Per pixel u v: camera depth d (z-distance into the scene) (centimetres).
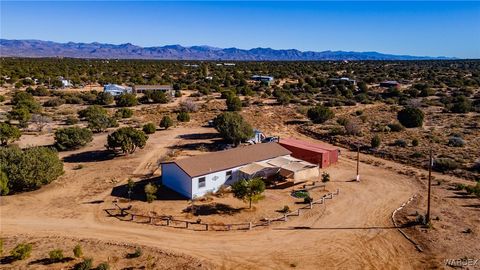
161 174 4216
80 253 2681
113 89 11012
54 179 4116
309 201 3756
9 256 2717
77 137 5547
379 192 4109
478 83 13750
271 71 19900
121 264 2659
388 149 5731
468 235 3120
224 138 6144
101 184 4216
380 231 3216
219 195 3928
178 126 7331
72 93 10900
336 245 2983
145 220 3359
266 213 3522
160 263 2691
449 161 4841
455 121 7712
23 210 3538
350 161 5309
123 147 5259
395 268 2675
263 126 7444
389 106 9731
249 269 2650
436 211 3597
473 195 3988
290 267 2681
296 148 5172
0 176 3684
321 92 12225
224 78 15850
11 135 5534
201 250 2886
